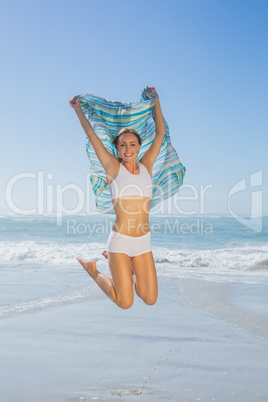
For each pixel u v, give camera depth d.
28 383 3.69
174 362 4.20
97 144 3.90
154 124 4.50
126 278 3.77
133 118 4.38
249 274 10.31
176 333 5.18
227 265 12.02
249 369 4.00
